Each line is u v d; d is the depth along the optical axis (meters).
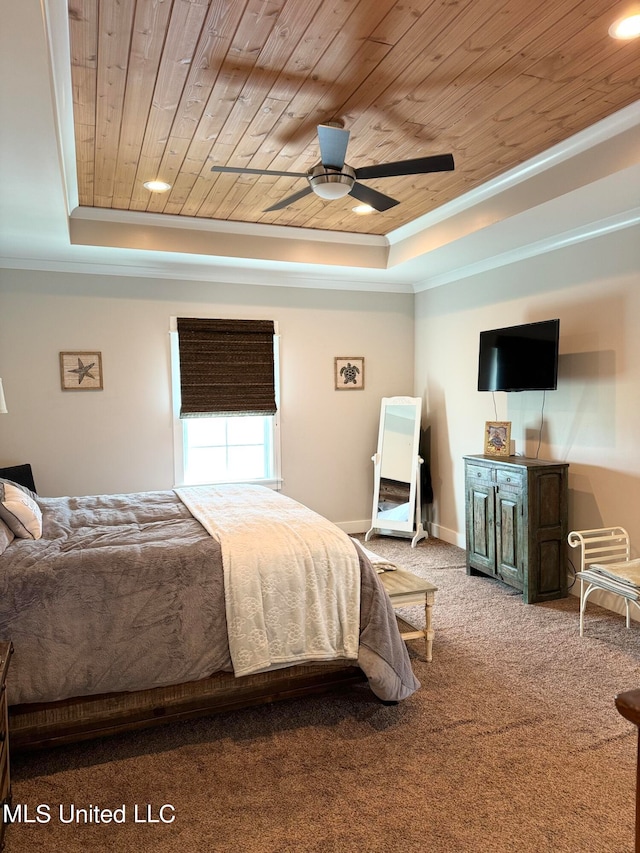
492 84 2.53
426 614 3.05
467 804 2.00
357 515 5.84
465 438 5.23
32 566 2.30
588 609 3.84
